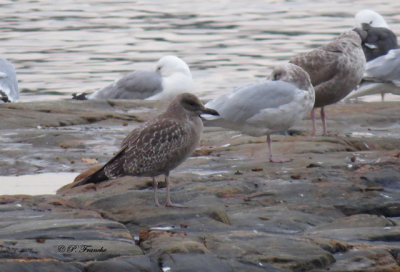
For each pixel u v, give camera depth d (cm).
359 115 1791
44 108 1872
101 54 3494
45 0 5519
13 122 1698
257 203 1091
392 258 884
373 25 2358
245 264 845
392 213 1080
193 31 4153
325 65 1589
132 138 1055
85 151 1495
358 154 1373
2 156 1441
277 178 1205
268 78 1427
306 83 1374
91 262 828
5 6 5209
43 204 1065
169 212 1006
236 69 3123
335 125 1727
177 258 845
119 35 4022
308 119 1778
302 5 5144
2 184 1283
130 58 3403
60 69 3145
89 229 929
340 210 1072
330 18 4538
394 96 2527
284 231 974
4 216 998
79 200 1084
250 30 4144
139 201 1074
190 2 5438
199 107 1054
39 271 804
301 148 1430
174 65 2223
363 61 1630
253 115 1341
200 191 1128
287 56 3388
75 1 5497
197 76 2994
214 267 833
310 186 1141
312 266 855
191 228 964
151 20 4594
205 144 1528
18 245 865
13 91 2125
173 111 1056
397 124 1742
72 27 4284
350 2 5256
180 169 1317
